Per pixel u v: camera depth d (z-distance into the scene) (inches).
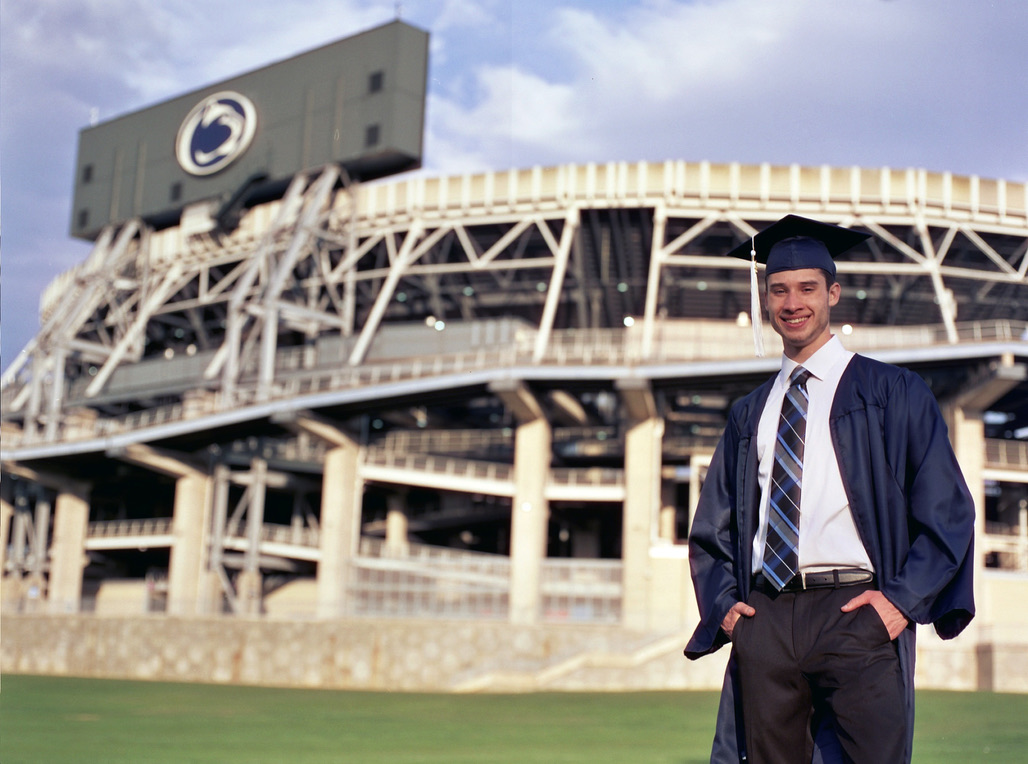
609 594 2110.0
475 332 2500.0
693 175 2524.6
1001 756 538.0
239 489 2982.3
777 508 175.3
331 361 2687.0
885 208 2503.7
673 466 2519.7
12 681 1457.9
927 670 1481.3
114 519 3331.7
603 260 2795.3
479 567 2215.8
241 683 1740.9
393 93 2787.9
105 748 544.4
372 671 1760.6
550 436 2384.4
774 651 169.0
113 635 1991.9
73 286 3201.3
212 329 3496.6
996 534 2347.4
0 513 2822.3
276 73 3034.0
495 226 2738.7
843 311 2918.3
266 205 3026.6
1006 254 2706.7
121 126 3373.5
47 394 3097.9
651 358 2087.8
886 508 170.2
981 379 2057.1
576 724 784.3
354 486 2308.1
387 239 2802.7
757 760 169.8
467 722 801.6
